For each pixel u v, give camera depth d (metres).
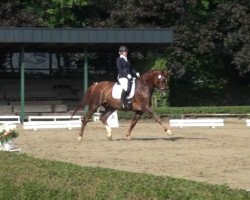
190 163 16.72
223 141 23.16
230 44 43.91
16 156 14.93
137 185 9.90
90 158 17.86
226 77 48.09
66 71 45.59
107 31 34.50
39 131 28.52
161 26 45.38
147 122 35.28
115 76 45.94
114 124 31.20
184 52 44.91
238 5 43.84
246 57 42.94
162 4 43.94
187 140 23.52
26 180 11.18
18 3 44.09
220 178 13.97
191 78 47.53
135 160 17.38
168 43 35.38
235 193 9.06
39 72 45.22
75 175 11.41
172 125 31.80
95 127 30.62
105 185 10.04
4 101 40.66
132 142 22.64
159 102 40.03
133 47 38.53
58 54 45.44
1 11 43.75
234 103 48.00
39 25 44.53
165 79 22.55
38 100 41.34
